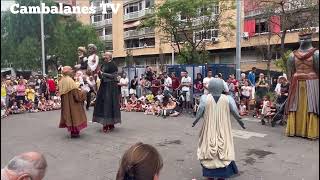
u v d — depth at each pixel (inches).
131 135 398.6
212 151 241.1
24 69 1689.2
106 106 412.5
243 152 326.3
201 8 1007.0
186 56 1055.0
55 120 514.0
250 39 1258.0
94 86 585.0
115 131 419.8
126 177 82.3
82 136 395.9
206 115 247.1
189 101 582.6
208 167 243.8
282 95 446.9
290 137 383.6
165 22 1027.3
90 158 314.2
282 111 443.8
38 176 90.7
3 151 339.3
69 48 1728.6
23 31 1686.8
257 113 518.9
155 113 554.9
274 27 971.3
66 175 271.6
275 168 281.1
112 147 348.8
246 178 259.3
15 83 634.8
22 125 472.4
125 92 655.8
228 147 244.2
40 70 1707.7
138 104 609.0
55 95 690.8
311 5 638.5
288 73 394.6
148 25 1058.1
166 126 450.0
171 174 269.9
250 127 436.8
